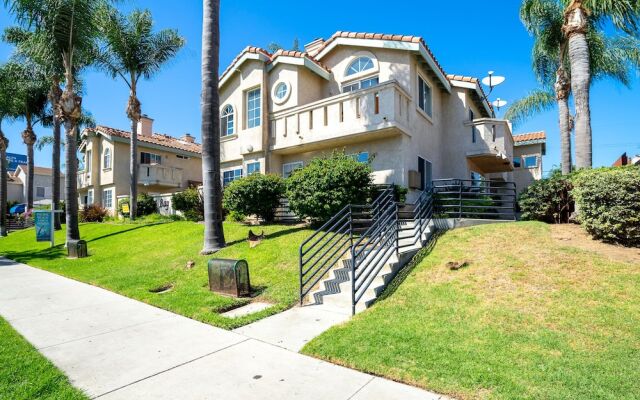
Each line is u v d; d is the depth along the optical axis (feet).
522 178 78.69
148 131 104.22
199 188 64.08
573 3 36.27
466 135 53.42
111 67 69.41
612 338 15.39
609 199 25.55
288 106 50.39
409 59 45.55
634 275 20.52
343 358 15.11
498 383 12.58
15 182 163.12
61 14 50.96
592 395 11.75
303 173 38.24
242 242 38.52
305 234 37.70
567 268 22.38
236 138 56.29
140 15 68.90
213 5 39.50
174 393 12.74
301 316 21.16
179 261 36.19
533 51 52.95
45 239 55.36
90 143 96.27
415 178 42.88
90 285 31.58
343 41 50.37
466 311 18.99
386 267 25.57
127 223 67.05
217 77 39.60
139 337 18.39
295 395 12.46
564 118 50.98
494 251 26.61
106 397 12.51
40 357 15.85
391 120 39.45
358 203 36.22
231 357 15.72
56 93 59.52
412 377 13.28
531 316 17.79
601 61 48.80
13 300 26.37
